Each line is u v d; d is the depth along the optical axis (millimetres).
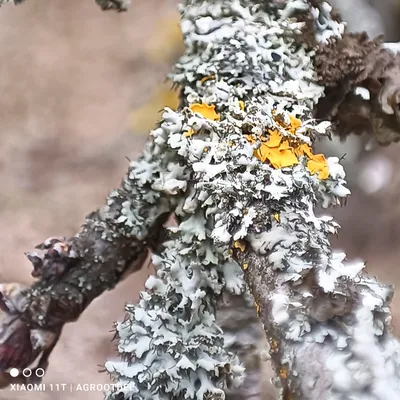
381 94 188
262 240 143
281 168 153
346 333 124
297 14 184
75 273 189
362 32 190
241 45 177
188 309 167
